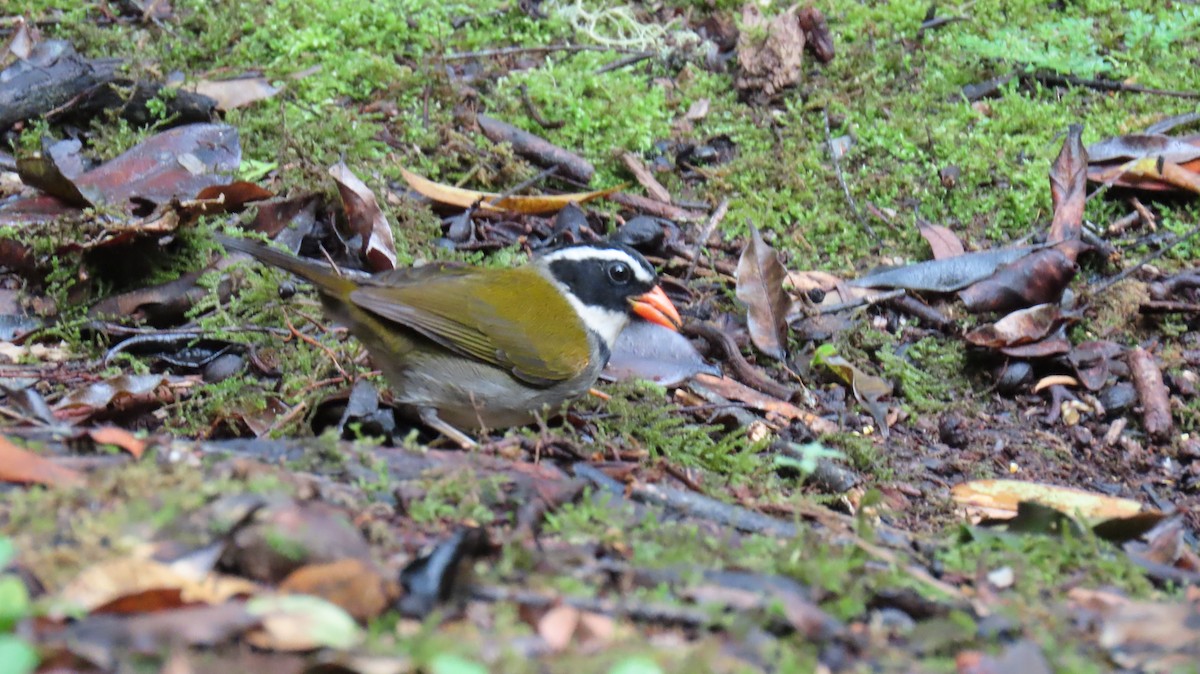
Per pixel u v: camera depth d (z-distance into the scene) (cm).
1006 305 1233
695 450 1002
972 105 1463
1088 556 716
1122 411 1156
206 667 480
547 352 993
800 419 1106
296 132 1290
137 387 964
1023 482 1022
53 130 1269
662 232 1277
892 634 589
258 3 1488
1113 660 582
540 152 1368
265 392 1010
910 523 972
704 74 1505
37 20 1404
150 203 1123
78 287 1077
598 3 1572
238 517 566
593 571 607
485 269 1045
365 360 1077
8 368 995
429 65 1433
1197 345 1232
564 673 508
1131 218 1342
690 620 563
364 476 691
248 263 1120
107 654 481
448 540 581
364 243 1168
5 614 468
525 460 800
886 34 1544
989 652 574
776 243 1327
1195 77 1484
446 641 513
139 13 1463
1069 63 1477
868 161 1402
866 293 1262
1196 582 702
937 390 1182
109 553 549
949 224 1344
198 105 1287
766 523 736
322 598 538
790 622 570
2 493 613
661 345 1148
